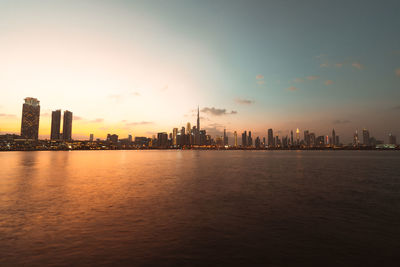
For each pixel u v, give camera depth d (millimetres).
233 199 21234
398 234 12586
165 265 9227
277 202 20000
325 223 14336
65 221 14562
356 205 18984
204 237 12047
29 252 10328
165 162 88250
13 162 81875
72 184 30562
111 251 10422
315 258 9867
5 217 15414
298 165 70125
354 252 10430
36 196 22516
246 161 94438
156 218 15234
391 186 29312
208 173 46000
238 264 9328
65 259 9711
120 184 30797
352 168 58688
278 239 11836
